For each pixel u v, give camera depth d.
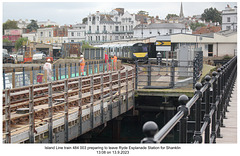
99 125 14.36
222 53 56.22
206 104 6.11
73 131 11.68
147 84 19.47
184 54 21.16
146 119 22.50
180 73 21.33
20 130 9.02
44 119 10.19
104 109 14.55
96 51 46.25
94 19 97.69
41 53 60.62
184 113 3.93
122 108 16.72
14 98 13.38
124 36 96.00
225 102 10.23
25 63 54.19
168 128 3.10
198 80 19.95
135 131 19.95
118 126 18.00
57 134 10.52
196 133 5.07
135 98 19.31
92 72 26.55
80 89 12.09
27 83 19.16
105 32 96.06
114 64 30.59
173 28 84.25
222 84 9.29
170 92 17.41
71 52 54.19
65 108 11.03
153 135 2.56
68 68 22.75
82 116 12.27
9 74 17.11
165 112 18.86
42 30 102.12
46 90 15.20
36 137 9.44
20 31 111.00
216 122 7.52
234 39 55.66
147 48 41.47
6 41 96.31
